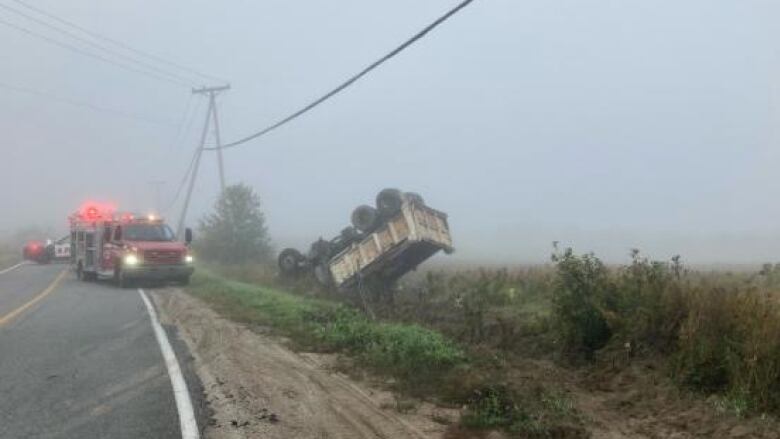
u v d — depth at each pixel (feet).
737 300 30.14
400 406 27.27
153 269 81.76
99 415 25.84
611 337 33.55
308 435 23.73
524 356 36.14
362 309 58.34
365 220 73.77
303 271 87.45
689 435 23.72
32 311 57.62
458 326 44.91
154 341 42.24
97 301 66.18
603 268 36.76
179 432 23.80
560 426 24.32
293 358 37.19
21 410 26.50
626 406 27.17
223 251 129.18
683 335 29.14
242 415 25.89
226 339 43.16
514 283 57.21
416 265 76.07
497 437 23.93
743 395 25.46
